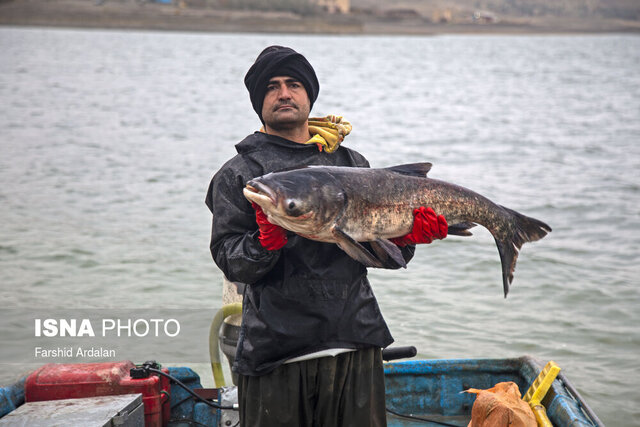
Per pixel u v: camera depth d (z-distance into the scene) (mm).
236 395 4047
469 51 116250
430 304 8547
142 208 13367
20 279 9312
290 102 2924
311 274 2811
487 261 10242
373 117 32156
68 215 12789
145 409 3721
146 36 139375
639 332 7832
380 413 3004
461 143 23750
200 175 16859
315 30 183000
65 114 30469
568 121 30656
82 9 174125
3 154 19688
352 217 2705
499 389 3783
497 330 7832
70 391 3691
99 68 61500
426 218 2814
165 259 10188
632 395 6484
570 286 9305
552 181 16641
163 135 24562
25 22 165000
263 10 189625
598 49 130875
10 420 3227
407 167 2998
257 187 2545
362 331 2875
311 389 2885
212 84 48812
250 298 2922
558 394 3969
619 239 11664
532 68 75500
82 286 9086
